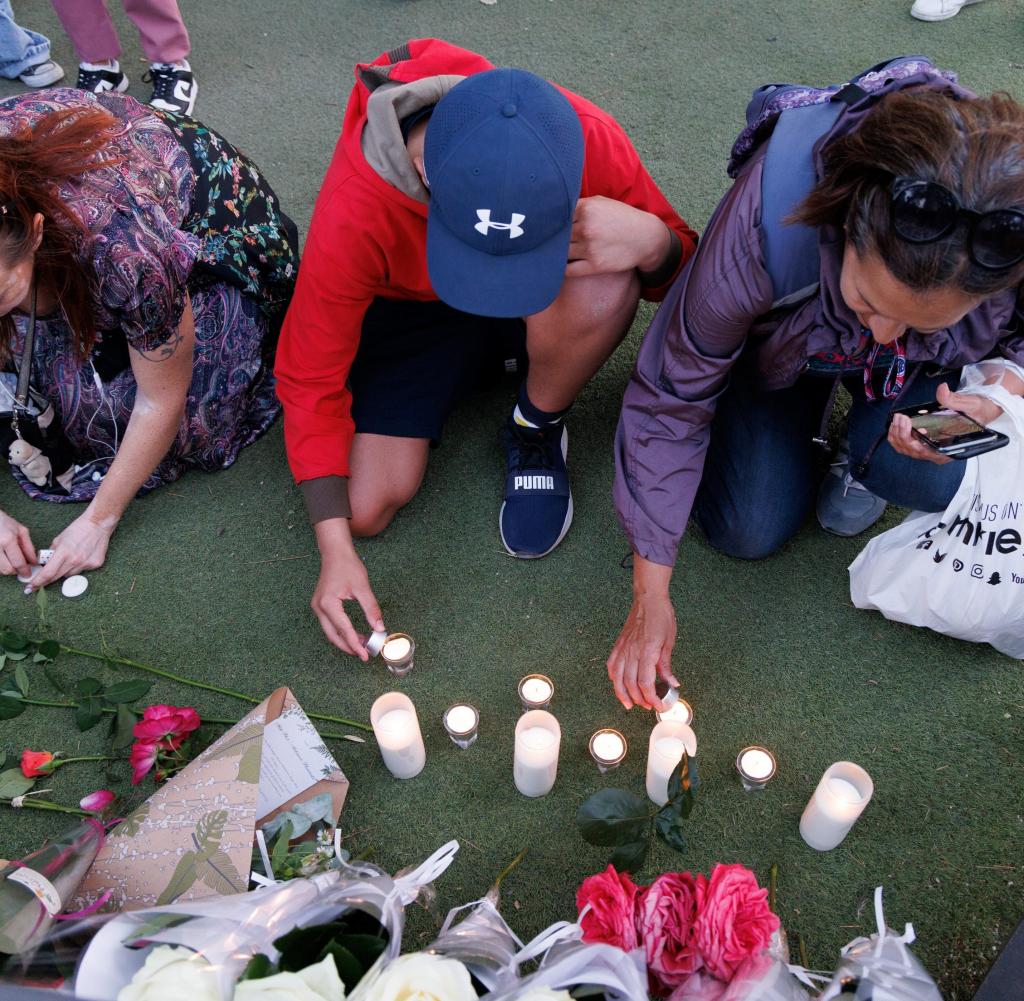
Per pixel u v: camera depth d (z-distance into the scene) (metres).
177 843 1.25
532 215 1.26
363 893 0.82
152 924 0.81
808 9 2.90
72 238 1.40
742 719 1.59
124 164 1.55
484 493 1.94
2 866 1.15
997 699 1.59
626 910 0.98
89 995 0.75
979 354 1.30
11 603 1.82
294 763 1.43
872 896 1.39
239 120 2.71
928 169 0.92
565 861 1.44
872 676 1.63
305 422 1.62
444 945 0.88
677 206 2.33
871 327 1.13
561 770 1.54
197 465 1.99
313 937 0.77
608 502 1.91
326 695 1.66
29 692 1.67
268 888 0.92
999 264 0.92
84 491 1.94
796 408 1.68
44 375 1.76
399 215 1.49
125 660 1.68
